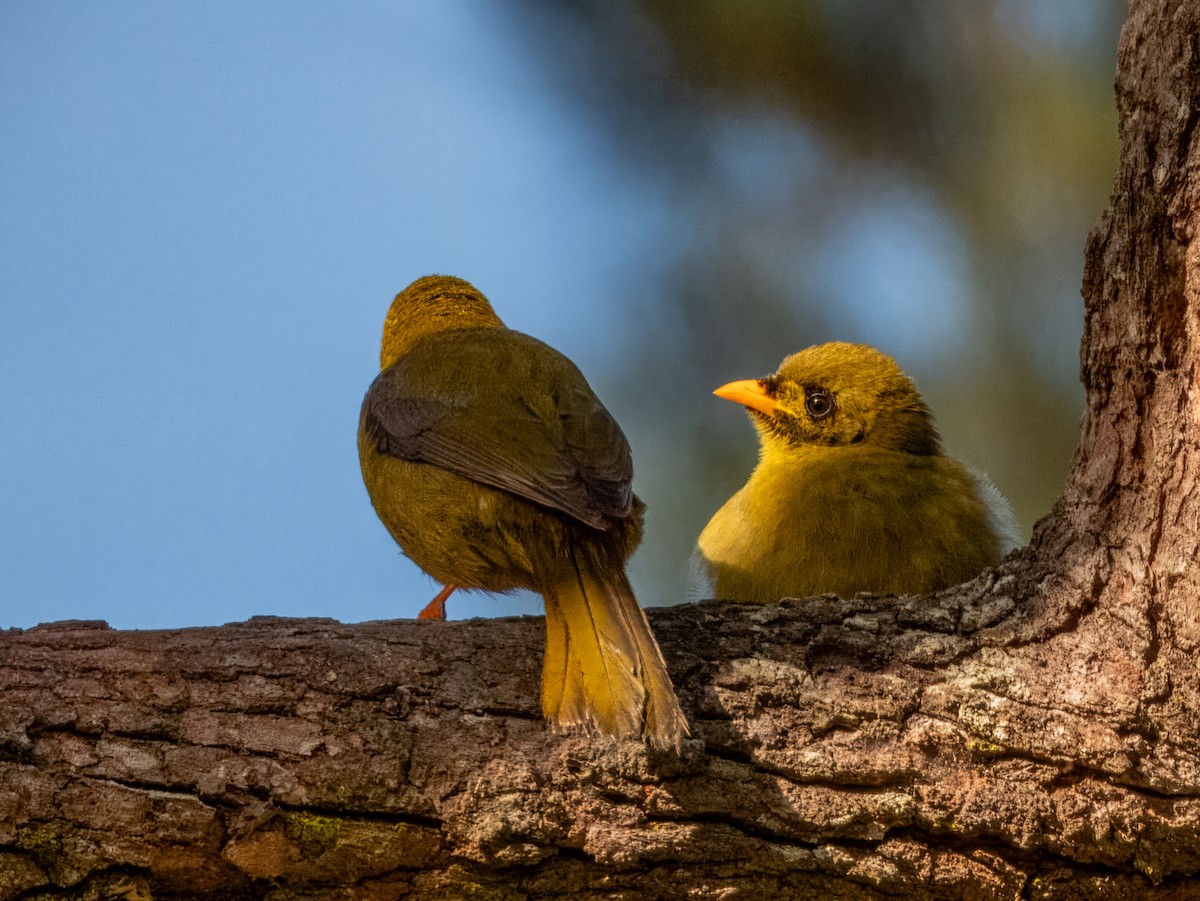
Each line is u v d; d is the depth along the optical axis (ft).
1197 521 30.78
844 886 29.22
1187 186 30.19
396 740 28.78
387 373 40.96
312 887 28.32
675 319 60.44
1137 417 31.76
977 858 29.43
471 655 30.35
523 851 28.35
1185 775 29.73
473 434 36.35
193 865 27.84
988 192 61.16
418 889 28.55
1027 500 57.93
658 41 62.90
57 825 27.53
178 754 28.17
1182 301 30.76
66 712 28.25
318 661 29.71
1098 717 30.07
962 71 62.13
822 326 60.44
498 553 35.53
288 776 28.22
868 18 62.39
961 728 29.96
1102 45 60.75
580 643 29.96
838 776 29.37
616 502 33.91
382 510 38.55
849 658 30.96
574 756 28.89
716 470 58.39
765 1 62.08
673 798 28.86
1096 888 29.63
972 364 59.67
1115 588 31.35
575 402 37.78
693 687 30.27
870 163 62.39
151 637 30.01
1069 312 59.41
